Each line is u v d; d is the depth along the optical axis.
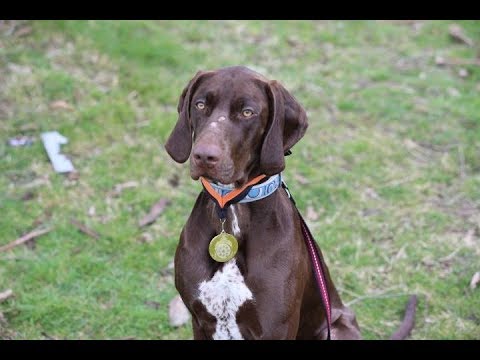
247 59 2.91
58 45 2.72
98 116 2.43
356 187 2.27
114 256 1.98
